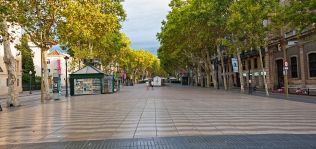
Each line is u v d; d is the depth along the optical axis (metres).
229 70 75.81
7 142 11.39
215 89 61.22
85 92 50.22
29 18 28.12
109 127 14.09
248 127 13.23
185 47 66.06
